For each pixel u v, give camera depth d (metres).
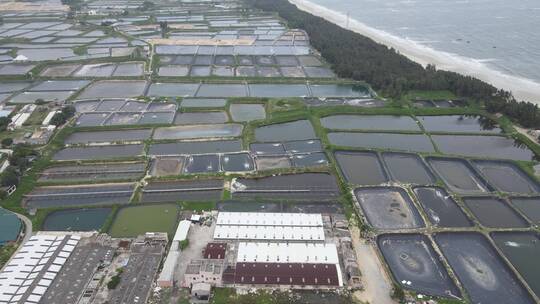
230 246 87.56
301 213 97.56
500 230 95.50
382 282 80.88
